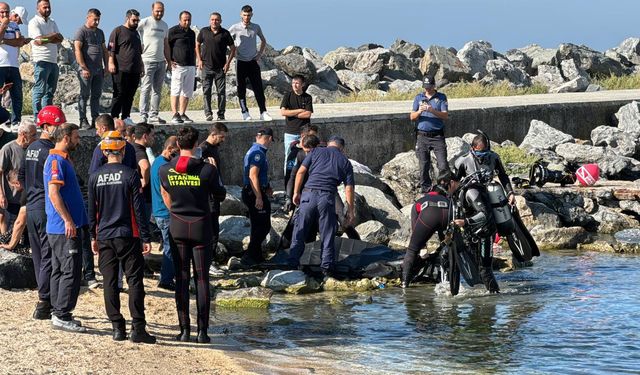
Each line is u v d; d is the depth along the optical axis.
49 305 23.86
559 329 25.80
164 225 28.89
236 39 44.50
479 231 30.16
